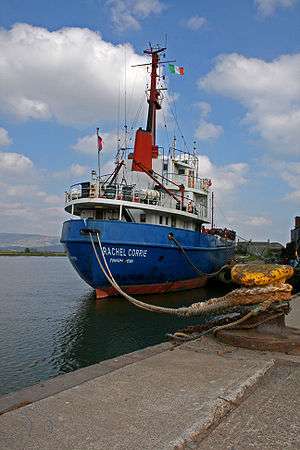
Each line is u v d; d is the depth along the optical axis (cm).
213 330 582
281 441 278
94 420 294
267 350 510
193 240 2177
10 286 2991
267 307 555
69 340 1299
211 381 382
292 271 587
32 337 1338
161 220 2116
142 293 2048
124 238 1814
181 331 633
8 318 1653
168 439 266
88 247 1789
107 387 365
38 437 268
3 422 290
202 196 2791
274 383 395
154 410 312
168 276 2073
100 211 2066
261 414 321
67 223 1908
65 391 354
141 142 2212
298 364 454
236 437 282
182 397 339
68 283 3291
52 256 14825
